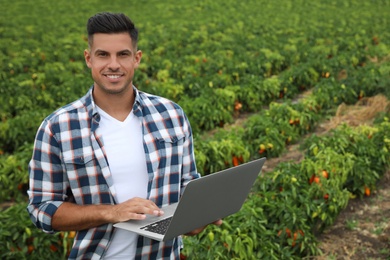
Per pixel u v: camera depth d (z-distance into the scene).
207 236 5.32
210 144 8.33
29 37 22.30
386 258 6.05
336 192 6.75
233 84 13.84
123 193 2.72
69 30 24.72
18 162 7.84
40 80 13.21
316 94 11.69
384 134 8.84
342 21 25.30
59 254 5.62
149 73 15.59
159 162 2.76
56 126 2.66
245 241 5.30
